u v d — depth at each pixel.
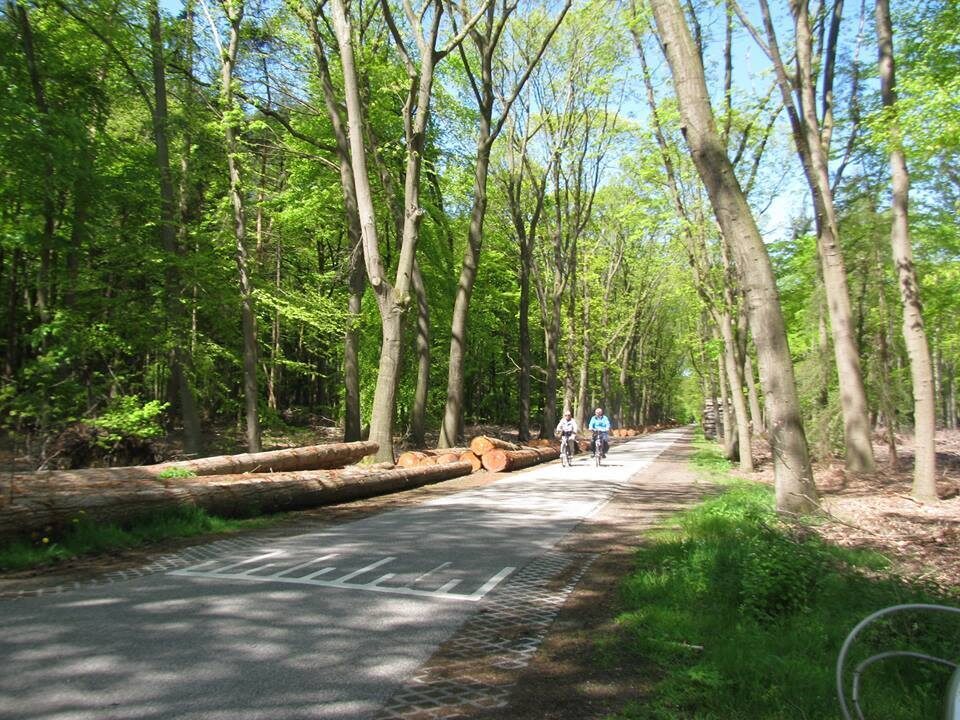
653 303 50.38
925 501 12.05
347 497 13.70
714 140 9.78
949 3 10.67
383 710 3.89
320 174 24.44
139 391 21.72
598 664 4.69
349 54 16.98
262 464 13.65
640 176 19.73
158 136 18.77
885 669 4.27
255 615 5.58
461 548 8.59
